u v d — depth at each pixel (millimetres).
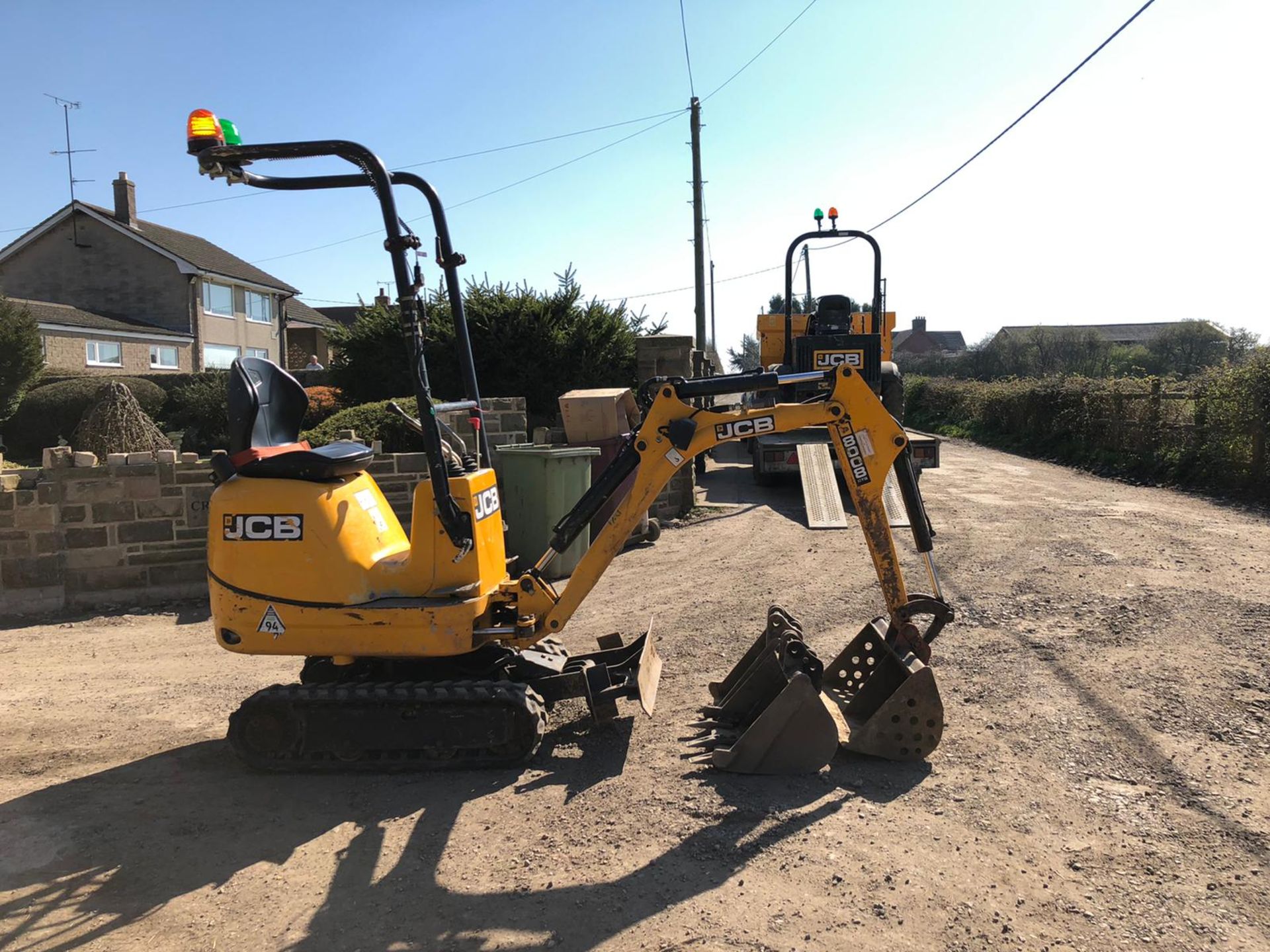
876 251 12266
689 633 6496
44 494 7785
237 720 4348
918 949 2830
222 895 3307
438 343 13531
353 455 4520
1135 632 5922
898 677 4453
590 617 7086
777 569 8414
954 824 3609
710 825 3668
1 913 3219
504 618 4566
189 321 31969
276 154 4074
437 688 4246
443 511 4184
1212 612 6238
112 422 13055
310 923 3107
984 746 4328
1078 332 39031
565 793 4043
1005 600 6816
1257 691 4844
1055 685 5062
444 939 2977
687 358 13375
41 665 6340
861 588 7461
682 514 11781
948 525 10078
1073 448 17281
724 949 2857
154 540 8055
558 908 3131
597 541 4449
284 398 4871
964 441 23047
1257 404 11531
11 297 32094
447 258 4703
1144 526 9609
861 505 4277
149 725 5113
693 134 21422
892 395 13062
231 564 4328
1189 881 3146
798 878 3254
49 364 26547
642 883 3270
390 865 3477
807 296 15562
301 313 44562
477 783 4199
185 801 4109
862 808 3768
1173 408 14195
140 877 3445
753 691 4574
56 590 7852
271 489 4328
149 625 7391
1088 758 4160
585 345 13961
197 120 3938
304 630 4270
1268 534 8969
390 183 4105
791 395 5969
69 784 4324
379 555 4539
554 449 9078
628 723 4875
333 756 4355
